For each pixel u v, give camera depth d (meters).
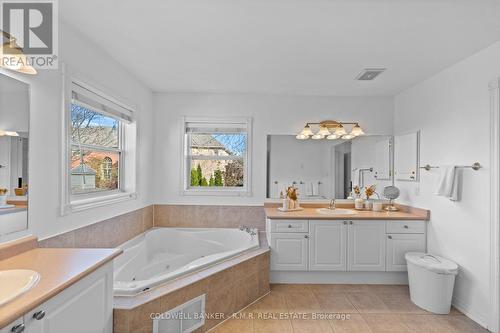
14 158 1.70
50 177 2.00
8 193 1.66
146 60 2.83
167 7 1.91
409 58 2.71
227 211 3.97
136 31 2.24
